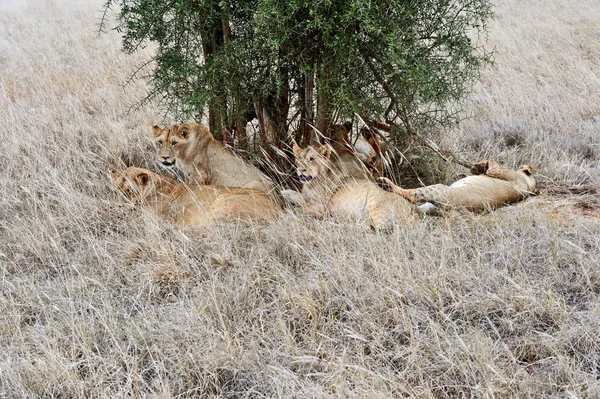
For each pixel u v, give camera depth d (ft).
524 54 46.44
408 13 22.09
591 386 13.94
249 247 21.17
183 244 20.79
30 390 15.15
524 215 21.45
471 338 15.69
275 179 26.96
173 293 19.26
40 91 39.24
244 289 18.37
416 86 23.75
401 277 17.90
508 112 35.50
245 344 16.47
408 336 16.25
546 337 15.65
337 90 22.89
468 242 20.12
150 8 24.64
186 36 25.53
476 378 14.61
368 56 23.67
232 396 15.14
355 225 21.43
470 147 30.99
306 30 22.52
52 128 32.40
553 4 63.52
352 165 25.41
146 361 16.38
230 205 22.41
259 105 25.80
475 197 23.47
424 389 14.32
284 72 24.64
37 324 17.67
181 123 27.37
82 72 45.06
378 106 24.36
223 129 26.94
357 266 18.85
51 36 55.88
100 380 15.08
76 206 23.59
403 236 20.43
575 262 18.74
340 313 17.29
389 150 26.43
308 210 23.18
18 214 24.07
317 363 15.60
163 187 23.67
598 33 52.95
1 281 19.88
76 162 27.50
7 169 27.32
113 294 19.30
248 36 24.43
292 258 20.33
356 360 15.53
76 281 19.69
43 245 21.68
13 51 49.93
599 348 15.34
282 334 16.56
